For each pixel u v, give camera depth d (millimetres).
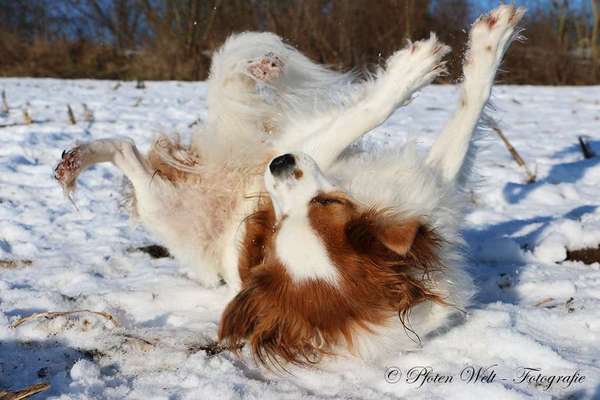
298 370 2785
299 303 2643
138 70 19281
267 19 18516
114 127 8484
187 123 8938
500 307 3293
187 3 19125
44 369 2859
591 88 15328
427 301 2871
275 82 3582
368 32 17109
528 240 4449
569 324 3164
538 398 2461
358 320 2645
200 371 2799
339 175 3008
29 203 5484
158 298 3613
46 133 7914
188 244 3562
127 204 3934
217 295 3631
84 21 22797
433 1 17062
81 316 3264
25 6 23938
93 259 4285
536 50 18656
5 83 14438
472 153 3314
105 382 2727
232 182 3424
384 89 3135
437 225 2973
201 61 19078
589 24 20250
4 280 3842
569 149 7578
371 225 2641
